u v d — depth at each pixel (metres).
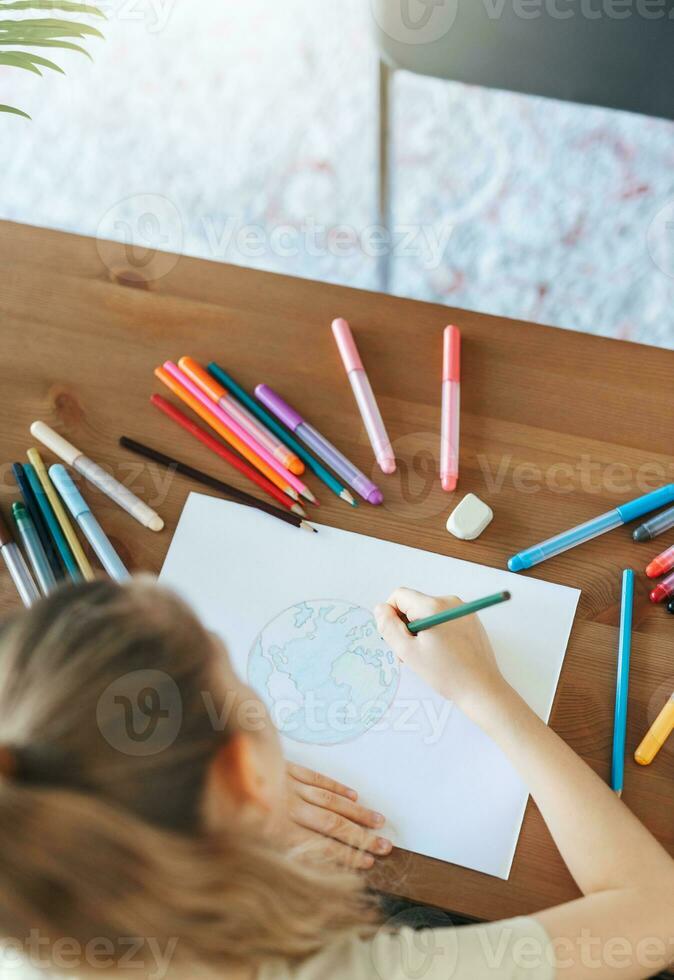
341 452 0.79
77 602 0.49
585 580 0.75
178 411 0.80
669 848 0.68
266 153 1.02
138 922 0.45
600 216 0.95
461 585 0.75
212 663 0.49
